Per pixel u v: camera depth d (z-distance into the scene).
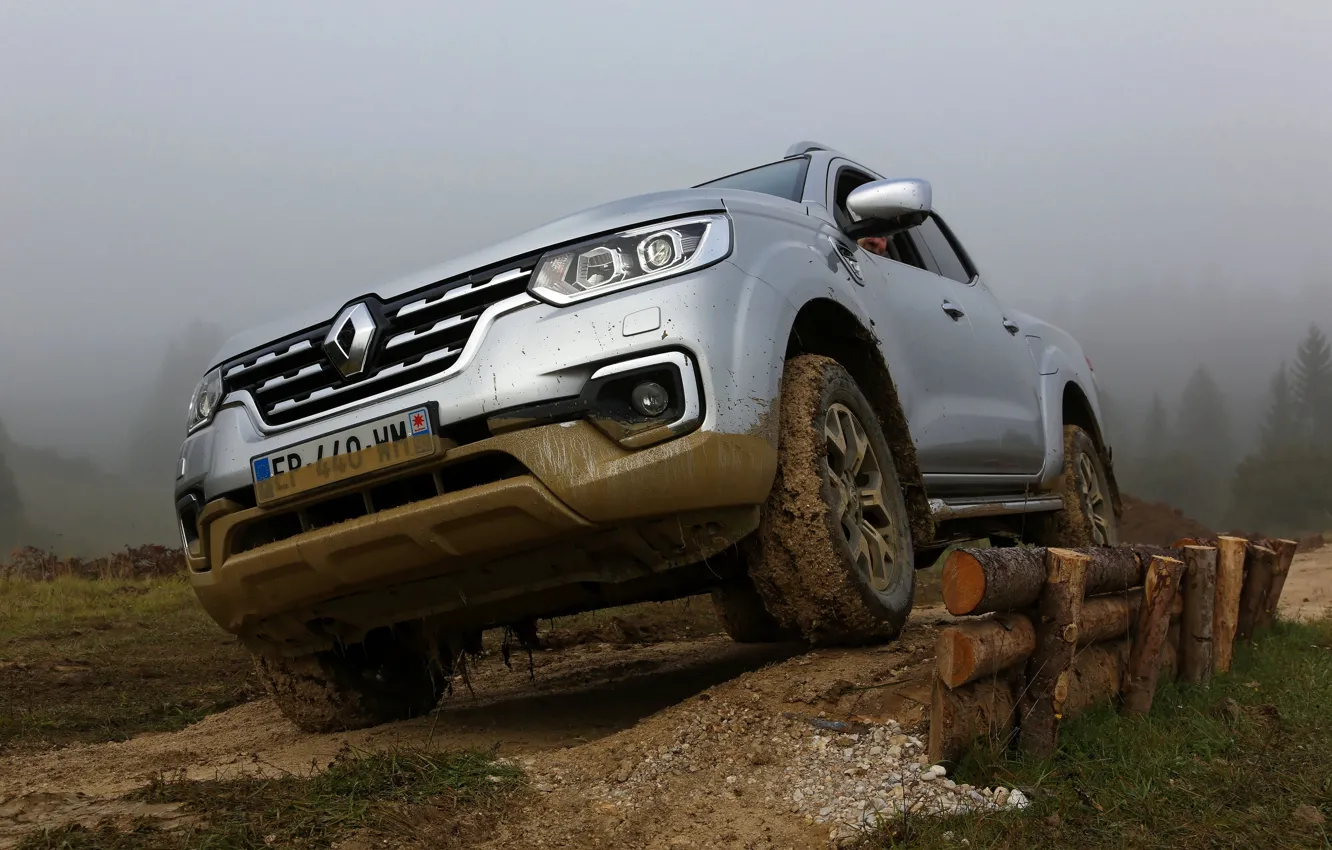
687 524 2.86
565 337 2.86
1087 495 5.91
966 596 2.35
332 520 3.20
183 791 2.43
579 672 5.22
